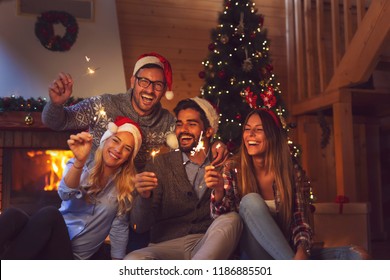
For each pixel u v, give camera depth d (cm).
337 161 423
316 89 515
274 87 399
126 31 484
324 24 525
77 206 196
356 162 510
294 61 519
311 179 494
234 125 364
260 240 180
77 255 200
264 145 203
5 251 182
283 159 203
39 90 414
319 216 358
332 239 353
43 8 426
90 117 246
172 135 235
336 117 425
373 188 512
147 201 193
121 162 200
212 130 230
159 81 247
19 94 411
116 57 434
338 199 361
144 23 490
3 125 395
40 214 179
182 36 500
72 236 196
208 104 230
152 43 491
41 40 417
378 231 502
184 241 200
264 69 402
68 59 424
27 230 178
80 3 434
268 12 534
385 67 426
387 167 545
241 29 392
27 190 423
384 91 434
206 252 169
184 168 216
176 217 210
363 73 393
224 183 202
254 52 395
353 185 416
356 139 514
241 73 391
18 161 423
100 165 198
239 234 183
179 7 502
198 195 213
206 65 407
